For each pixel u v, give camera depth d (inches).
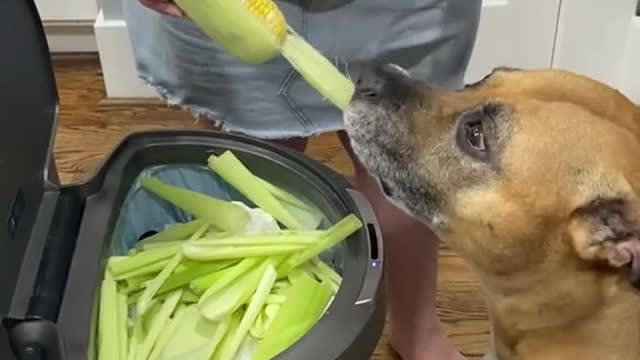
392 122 27.6
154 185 31.3
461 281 40.6
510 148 25.5
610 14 47.9
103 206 29.3
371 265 27.7
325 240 29.1
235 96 33.3
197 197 31.3
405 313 36.8
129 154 31.0
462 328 38.8
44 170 29.1
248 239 30.0
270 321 28.9
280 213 31.2
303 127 33.8
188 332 29.1
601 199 24.2
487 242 26.3
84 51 53.3
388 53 32.6
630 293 25.3
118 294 29.2
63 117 49.3
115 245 30.2
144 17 33.7
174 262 29.8
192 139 31.6
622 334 26.0
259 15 28.7
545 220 25.1
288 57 29.3
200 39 32.1
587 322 26.2
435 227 27.6
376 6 31.7
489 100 26.3
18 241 27.0
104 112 49.6
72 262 27.8
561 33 48.7
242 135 31.8
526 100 25.9
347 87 29.3
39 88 29.4
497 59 49.7
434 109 27.3
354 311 26.5
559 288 26.0
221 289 29.4
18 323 25.7
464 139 26.5
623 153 24.5
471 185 26.3
